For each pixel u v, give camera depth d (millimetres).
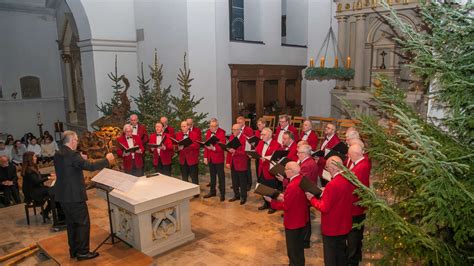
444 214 2348
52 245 5137
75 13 10695
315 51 13992
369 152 3297
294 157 5824
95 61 10719
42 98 14578
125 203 4777
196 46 10031
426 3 2549
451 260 2361
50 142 10883
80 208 4539
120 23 11055
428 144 2150
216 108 10703
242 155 6793
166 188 5254
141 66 11320
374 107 3668
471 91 2357
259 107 12227
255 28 12383
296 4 14125
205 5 10094
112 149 8883
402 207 2883
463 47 2414
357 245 4281
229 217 6305
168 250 5176
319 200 3889
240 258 4914
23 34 13906
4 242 5691
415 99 8961
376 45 12266
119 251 4906
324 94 14039
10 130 13969
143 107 9828
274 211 6469
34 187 6301
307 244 5086
